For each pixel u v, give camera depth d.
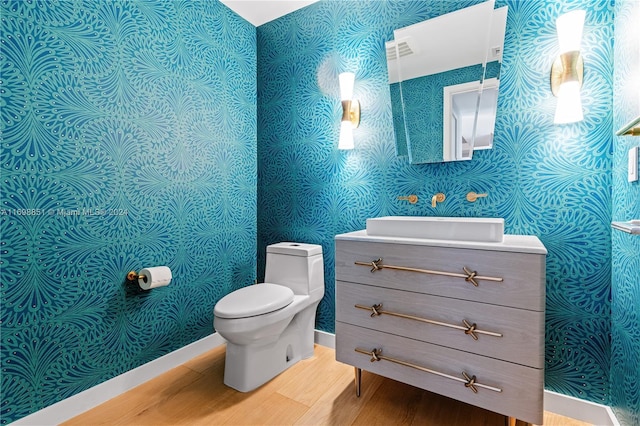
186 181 1.94
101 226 1.53
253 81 2.42
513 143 1.51
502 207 1.55
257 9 2.23
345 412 1.46
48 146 1.35
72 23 1.42
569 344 1.41
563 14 1.37
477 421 1.39
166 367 1.83
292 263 1.98
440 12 1.70
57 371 1.39
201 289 2.04
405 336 1.39
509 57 1.51
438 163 1.72
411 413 1.44
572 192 1.39
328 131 2.10
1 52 1.22
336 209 2.08
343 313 1.56
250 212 2.41
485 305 1.20
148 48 1.73
